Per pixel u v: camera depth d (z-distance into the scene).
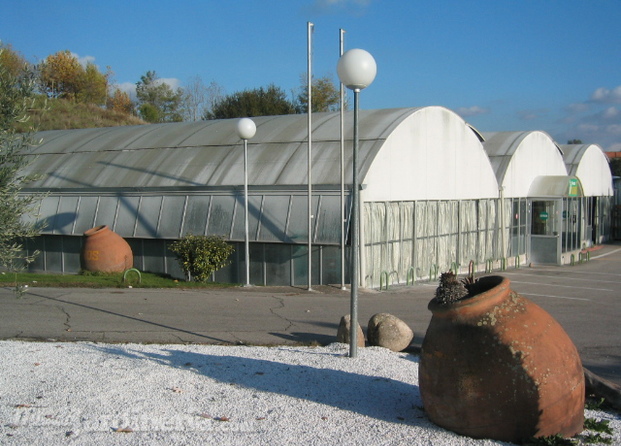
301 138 21.55
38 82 8.00
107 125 57.72
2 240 7.62
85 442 5.66
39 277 19.41
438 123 22.42
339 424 6.14
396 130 20.06
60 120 54.06
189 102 75.88
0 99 7.41
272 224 19.06
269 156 21.06
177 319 12.89
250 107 55.16
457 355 5.73
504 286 5.86
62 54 67.81
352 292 9.02
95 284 17.83
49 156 25.83
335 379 7.72
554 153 32.28
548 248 27.97
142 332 11.51
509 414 5.57
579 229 30.33
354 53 8.89
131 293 16.33
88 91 68.44
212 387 7.23
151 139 25.34
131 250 21.20
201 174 21.48
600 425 6.18
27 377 7.55
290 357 9.08
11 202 7.47
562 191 27.94
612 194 41.53
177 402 6.67
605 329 12.66
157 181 21.88
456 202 23.69
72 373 7.75
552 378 5.58
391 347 10.09
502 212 27.00
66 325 12.02
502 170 27.36
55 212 22.84
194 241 19.22
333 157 19.70
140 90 78.56
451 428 5.89
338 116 22.98
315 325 12.46
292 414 6.39
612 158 56.47
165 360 8.61
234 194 20.05
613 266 26.48
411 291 17.98
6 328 11.60
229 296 16.16
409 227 20.86
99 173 23.52
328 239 18.17
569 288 19.19
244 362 8.55
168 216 20.91
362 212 18.33
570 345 5.91
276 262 19.03
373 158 18.97
